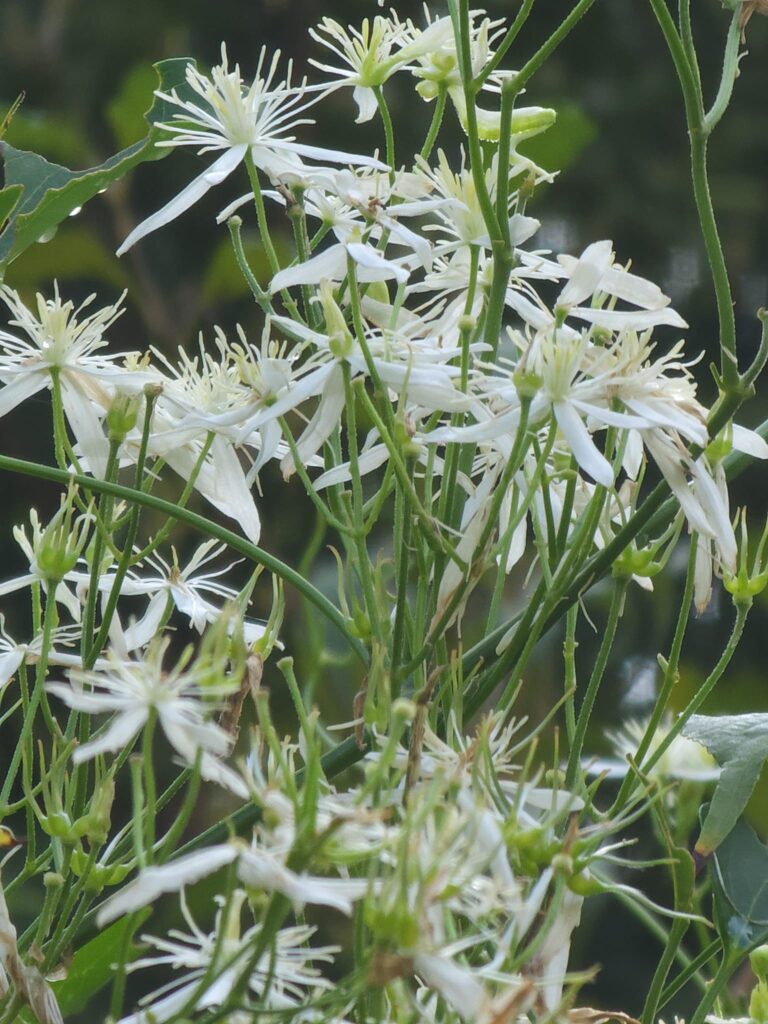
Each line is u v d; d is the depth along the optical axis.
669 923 0.69
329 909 0.69
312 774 0.36
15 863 0.62
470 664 0.41
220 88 0.42
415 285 0.42
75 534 0.41
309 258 0.42
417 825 0.37
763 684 0.91
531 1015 0.39
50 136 0.72
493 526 0.40
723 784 0.41
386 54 0.42
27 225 0.43
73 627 0.42
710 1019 0.41
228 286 0.77
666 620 0.90
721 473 0.41
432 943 0.37
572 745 0.40
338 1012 0.37
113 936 0.41
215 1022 0.37
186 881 0.36
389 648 0.40
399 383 0.40
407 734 0.40
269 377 0.41
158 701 0.37
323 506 0.40
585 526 0.40
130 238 0.42
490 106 0.52
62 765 0.40
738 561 0.42
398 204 0.42
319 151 0.42
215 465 0.42
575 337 0.40
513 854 0.38
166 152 0.44
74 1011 0.41
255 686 0.40
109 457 0.41
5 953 0.39
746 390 0.40
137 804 0.37
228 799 0.74
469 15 0.41
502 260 0.41
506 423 0.40
